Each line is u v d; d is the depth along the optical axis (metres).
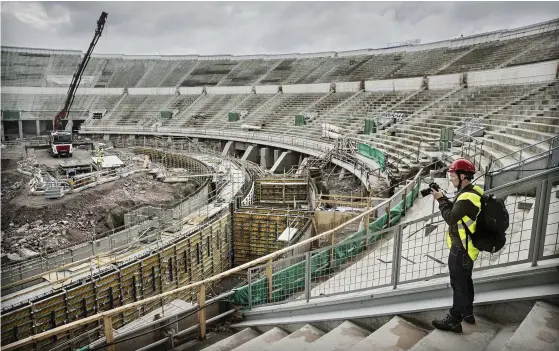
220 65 70.88
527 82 27.91
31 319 12.38
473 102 29.31
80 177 28.47
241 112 55.12
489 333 4.72
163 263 16.50
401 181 18.70
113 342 5.94
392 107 37.38
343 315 6.03
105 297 14.38
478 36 44.03
